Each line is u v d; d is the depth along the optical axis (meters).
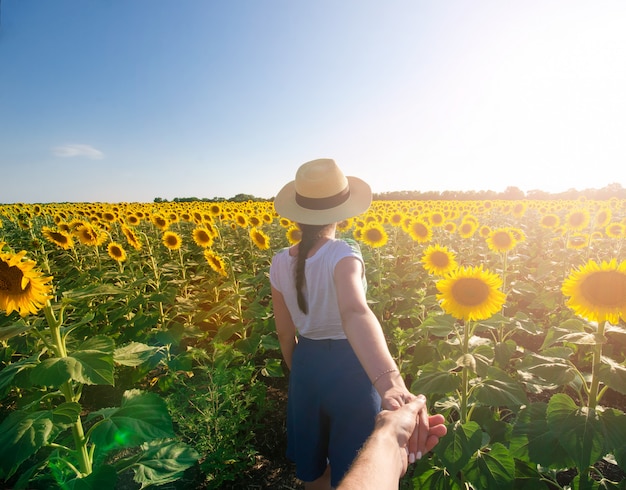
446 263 4.82
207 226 9.73
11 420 2.19
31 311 2.44
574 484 2.61
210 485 3.30
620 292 2.31
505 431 3.03
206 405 3.56
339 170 2.27
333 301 2.16
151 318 5.41
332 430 2.26
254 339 4.99
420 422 1.29
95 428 2.24
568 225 10.52
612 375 2.34
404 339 4.47
